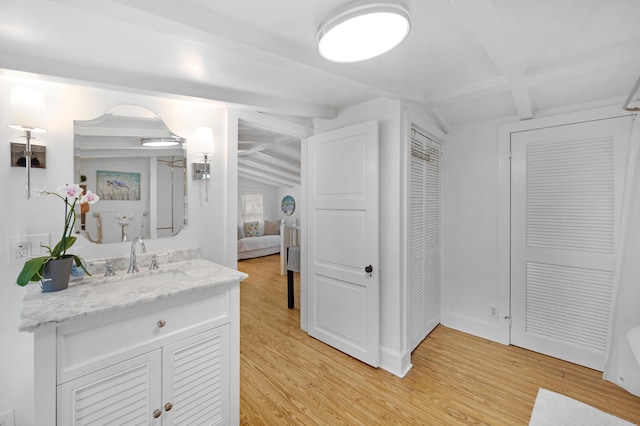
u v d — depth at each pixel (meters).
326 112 2.58
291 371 2.26
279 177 7.95
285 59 1.48
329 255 2.62
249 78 1.83
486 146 2.78
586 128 2.26
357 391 2.02
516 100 2.15
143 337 1.28
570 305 2.36
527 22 1.34
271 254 7.63
